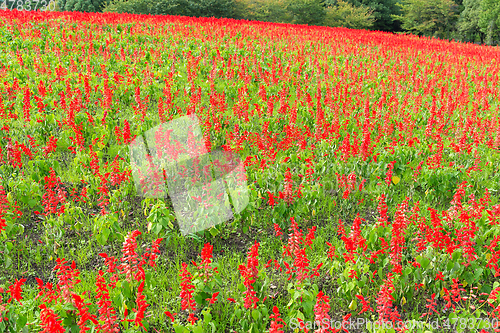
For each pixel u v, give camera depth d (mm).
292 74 14172
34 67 12188
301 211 6305
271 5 45062
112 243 5359
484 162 8383
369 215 6617
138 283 4266
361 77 13180
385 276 4992
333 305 4719
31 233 5660
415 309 4648
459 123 9484
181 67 14125
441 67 18375
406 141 8805
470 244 4777
